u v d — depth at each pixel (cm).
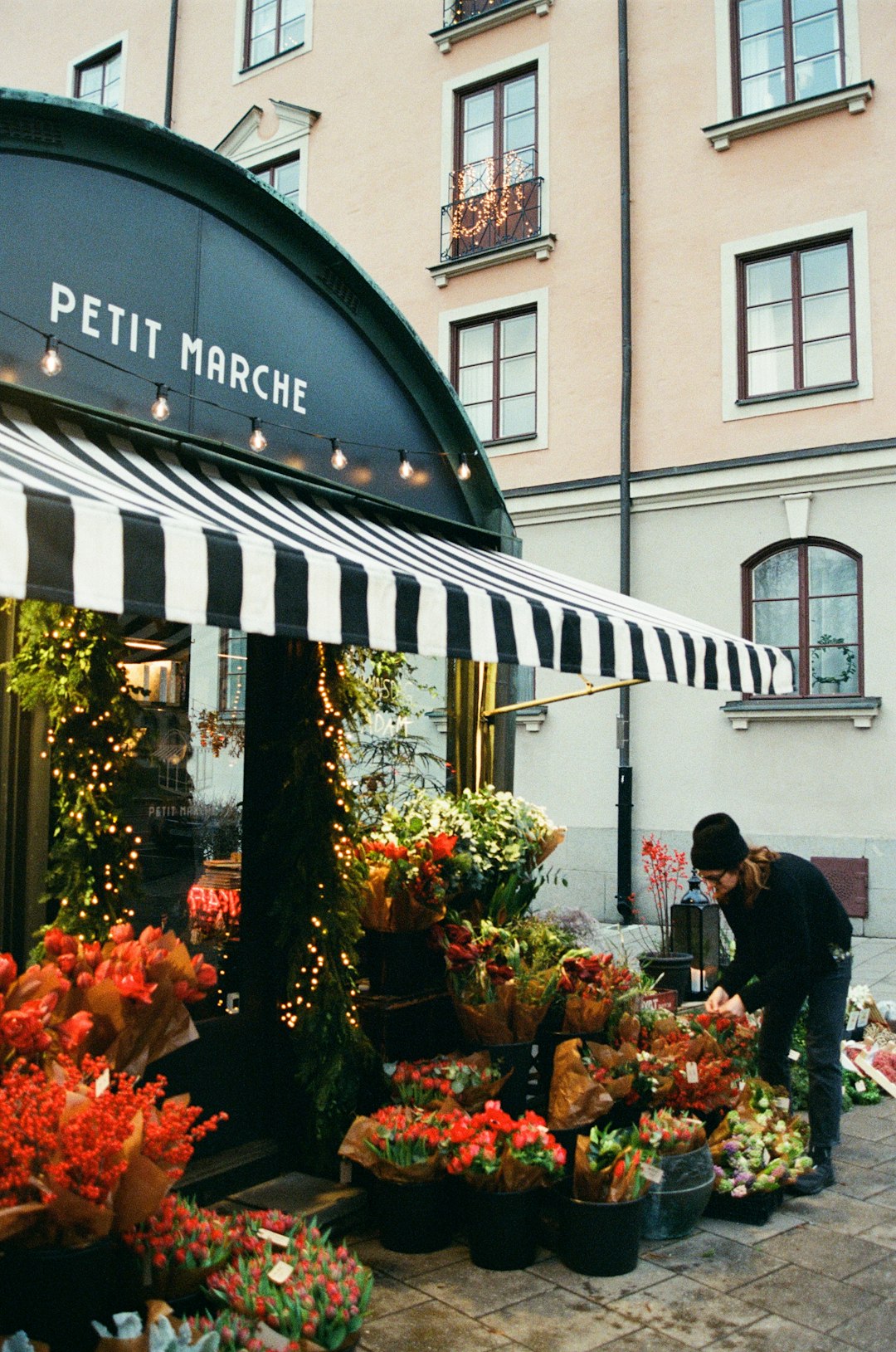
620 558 1289
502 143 1437
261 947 454
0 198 370
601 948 588
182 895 419
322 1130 439
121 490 318
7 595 240
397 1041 472
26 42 1947
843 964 472
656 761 1246
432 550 484
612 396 1310
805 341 1216
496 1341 329
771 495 1204
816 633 1185
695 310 1265
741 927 470
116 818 378
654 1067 455
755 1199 423
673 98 1295
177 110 1745
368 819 531
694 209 1273
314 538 376
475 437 570
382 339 526
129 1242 281
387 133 1520
